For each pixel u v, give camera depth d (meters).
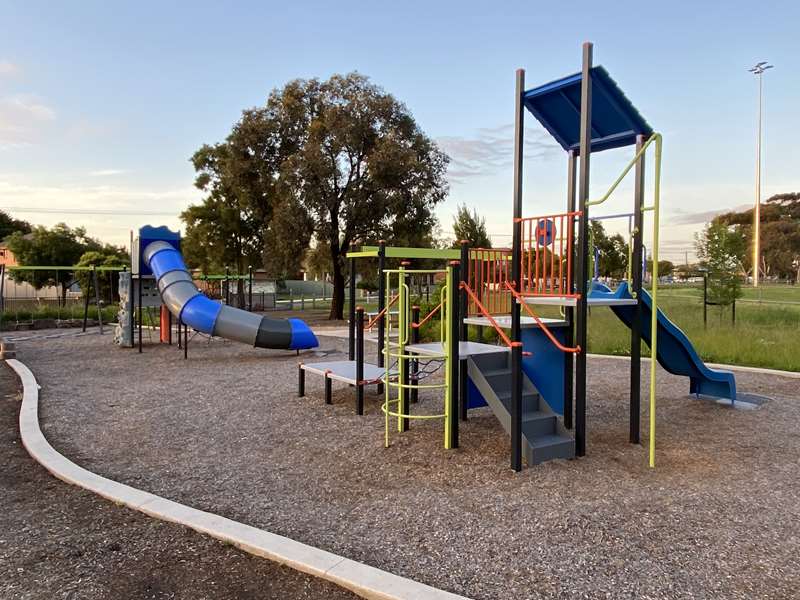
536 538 3.30
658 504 3.83
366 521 3.58
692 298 24.66
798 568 2.94
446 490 4.12
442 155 23.92
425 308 14.78
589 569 2.93
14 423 6.17
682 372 7.12
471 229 28.89
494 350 5.61
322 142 21.83
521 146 4.92
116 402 7.32
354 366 7.54
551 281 5.10
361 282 40.41
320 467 4.69
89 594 2.72
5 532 3.42
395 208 22.08
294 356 11.86
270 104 23.67
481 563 3.01
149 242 13.54
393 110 22.64
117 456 5.03
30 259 39.47
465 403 6.29
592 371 9.62
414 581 2.73
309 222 21.70
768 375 9.17
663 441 5.45
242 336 11.53
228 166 24.00
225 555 3.10
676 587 2.75
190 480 4.39
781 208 69.81
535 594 2.69
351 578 2.75
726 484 4.23
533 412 5.17
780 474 4.46
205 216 30.45
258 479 4.41
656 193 4.50
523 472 4.51
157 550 3.16
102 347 13.59
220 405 7.11
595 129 5.82
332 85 22.72
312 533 3.40
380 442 5.42
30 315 20.39
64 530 3.44
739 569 2.93
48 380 9.04
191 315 11.55
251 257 31.31
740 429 5.91
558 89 5.02
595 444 5.34
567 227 4.91
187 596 2.69
